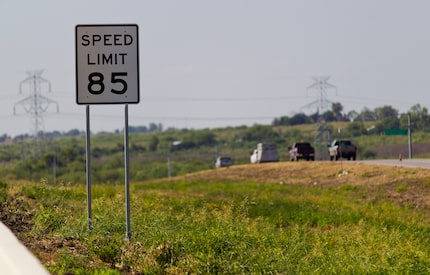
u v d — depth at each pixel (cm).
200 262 3600
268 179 14362
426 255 4634
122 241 4047
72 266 3322
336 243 5050
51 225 4544
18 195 6506
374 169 13438
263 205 8262
